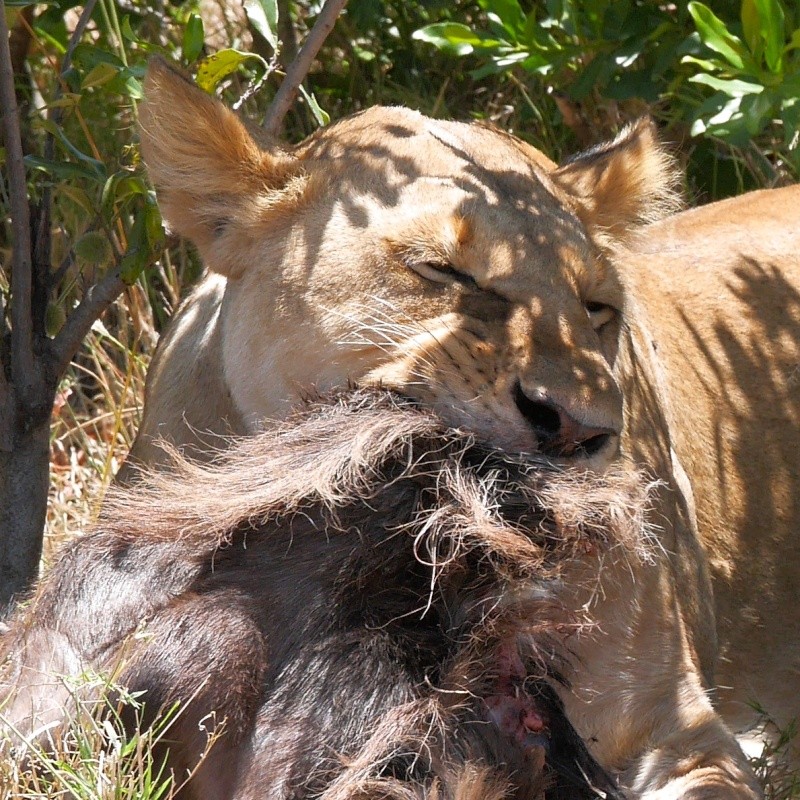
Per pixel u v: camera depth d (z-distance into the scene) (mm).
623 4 9266
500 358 4852
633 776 5680
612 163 6297
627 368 6137
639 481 5340
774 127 9812
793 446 7359
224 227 5656
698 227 7973
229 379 5617
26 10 9258
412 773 4305
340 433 4582
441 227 5156
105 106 8844
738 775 5621
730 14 9273
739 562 7117
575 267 5289
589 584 5395
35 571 6879
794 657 7344
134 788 4277
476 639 4402
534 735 4531
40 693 4562
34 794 4316
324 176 5504
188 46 7109
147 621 4539
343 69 10555
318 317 5234
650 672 5742
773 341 7504
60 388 9164
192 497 4742
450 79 10602
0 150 6785
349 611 4441
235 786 4281
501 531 4285
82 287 8711
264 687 4359
